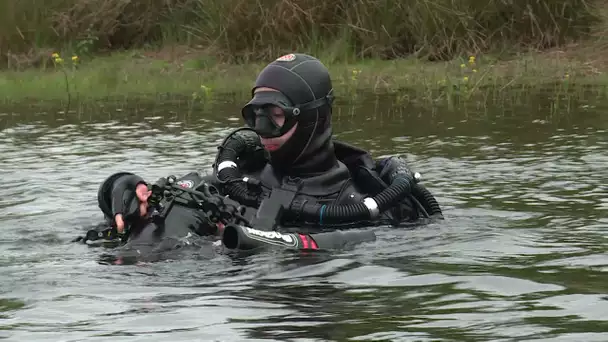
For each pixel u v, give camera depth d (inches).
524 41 734.5
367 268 209.6
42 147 411.5
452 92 581.3
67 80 668.1
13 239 251.8
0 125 487.5
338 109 523.8
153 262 219.0
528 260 216.8
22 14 784.9
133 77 703.7
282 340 156.5
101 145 413.1
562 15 732.0
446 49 731.4
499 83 620.4
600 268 206.5
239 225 230.4
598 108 501.4
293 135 272.4
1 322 170.4
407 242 241.1
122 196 249.4
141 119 502.3
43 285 197.9
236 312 173.9
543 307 174.1
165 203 249.6
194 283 198.2
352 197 274.8
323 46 747.4
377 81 641.0
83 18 812.6
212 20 783.1
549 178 323.9
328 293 187.5
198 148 398.3
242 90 630.5
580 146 386.0
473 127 447.2
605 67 657.0
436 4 738.2
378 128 450.6
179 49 800.9
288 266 212.1
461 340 154.5
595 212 271.4
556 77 634.2
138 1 856.3
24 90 652.1
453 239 243.6
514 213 274.4
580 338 154.3
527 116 480.7
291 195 267.4
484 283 193.6
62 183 331.0
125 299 185.3
